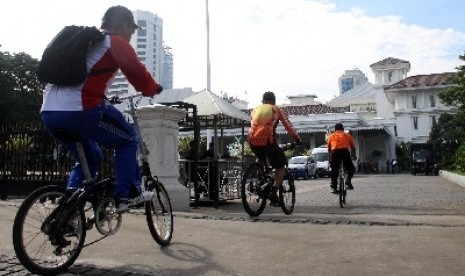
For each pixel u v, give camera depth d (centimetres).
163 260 329
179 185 711
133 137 344
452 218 534
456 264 309
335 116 4031
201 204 815
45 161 812
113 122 325
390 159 4869
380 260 323
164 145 698
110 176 332
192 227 480
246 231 454
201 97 841
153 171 691
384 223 489
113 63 311
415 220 517
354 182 1792
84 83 299
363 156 4788
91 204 318
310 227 476
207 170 816
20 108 4106
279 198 607
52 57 292
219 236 427
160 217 390
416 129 5356
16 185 834
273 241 399
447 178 2062
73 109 295
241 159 923
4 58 4091
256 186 591
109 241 402
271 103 625
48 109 299
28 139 834
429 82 5278
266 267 307
